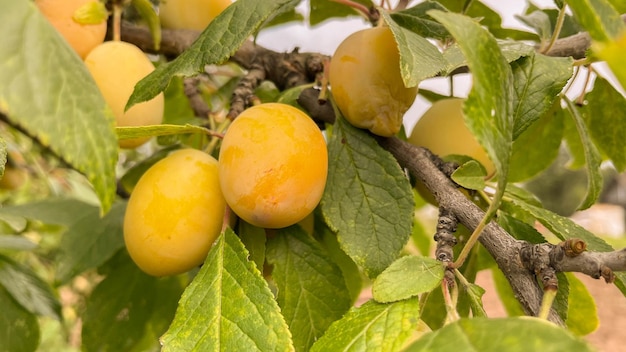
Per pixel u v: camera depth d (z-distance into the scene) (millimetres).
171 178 246
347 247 242
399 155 262
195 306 216
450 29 173
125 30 314
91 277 441
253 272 217
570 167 373
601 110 321
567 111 333
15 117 156
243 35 231
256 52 319
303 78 308
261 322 208
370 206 249
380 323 194
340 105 263
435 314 277
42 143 160
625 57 112
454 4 327
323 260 255
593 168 276
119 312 344
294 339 243
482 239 217
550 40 295
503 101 187
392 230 245
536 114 234
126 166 510
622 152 327
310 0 348
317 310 249
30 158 407
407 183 251
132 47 279
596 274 192
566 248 194
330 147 263
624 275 216
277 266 251
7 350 298
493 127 178
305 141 235
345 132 265
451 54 226
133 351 349
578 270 194
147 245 243
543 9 335
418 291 198
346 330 197
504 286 316
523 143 338
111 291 345
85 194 504
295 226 260
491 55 183
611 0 221
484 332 166
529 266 202
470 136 284
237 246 227
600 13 155
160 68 249
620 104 313
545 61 242
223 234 234
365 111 256
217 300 215
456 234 288
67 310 514
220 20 239
